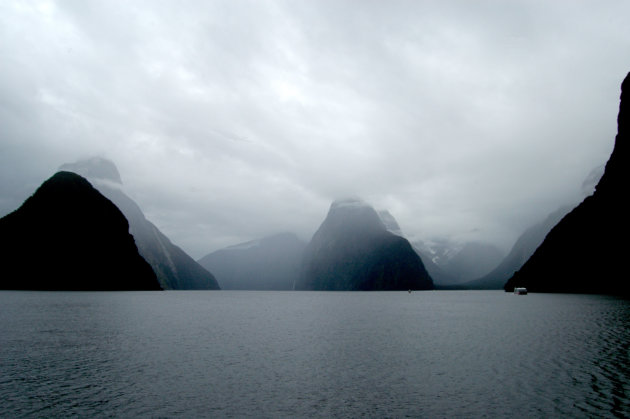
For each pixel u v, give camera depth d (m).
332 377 30.05
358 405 24.09
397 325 62.91
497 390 26.50
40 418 22.22
